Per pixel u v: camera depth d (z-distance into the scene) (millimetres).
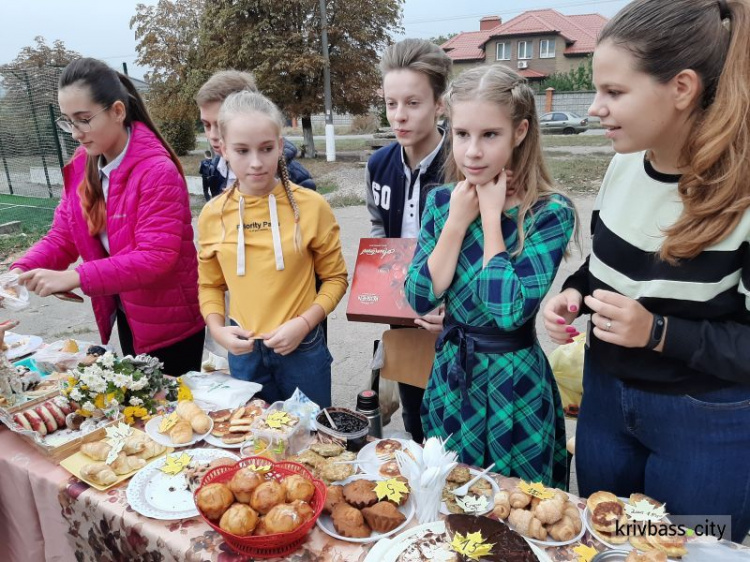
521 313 1433
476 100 1396
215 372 2082
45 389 1899
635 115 1128
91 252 2365
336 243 2115
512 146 1466
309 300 2043
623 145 1188
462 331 1618
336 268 2113
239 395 1864
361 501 1292
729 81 1063
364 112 21219
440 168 2127
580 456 1550
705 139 1094
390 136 23375
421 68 1992
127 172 2135
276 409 1717
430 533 1184
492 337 1582
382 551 1163
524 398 1595
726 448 1252
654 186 1274
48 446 1559
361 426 1611
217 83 2646
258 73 18422
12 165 12859
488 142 1429
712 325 1204
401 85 2014
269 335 1911
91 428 1688
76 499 1435
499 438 1592
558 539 1224
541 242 1499
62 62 21344
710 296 1200
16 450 1637
